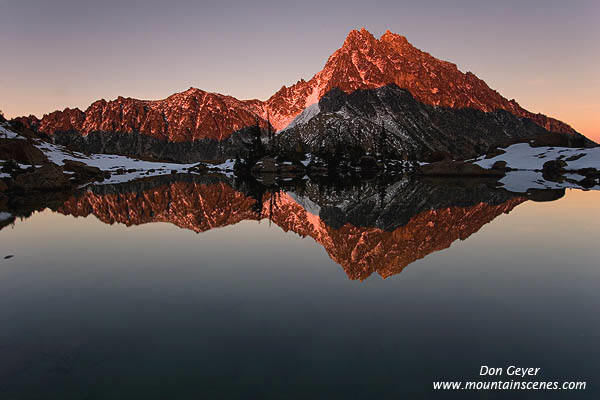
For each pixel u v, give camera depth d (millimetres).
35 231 16859
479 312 7164
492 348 5746
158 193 39844
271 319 6855
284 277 9523
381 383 4793
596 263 10695
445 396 4484
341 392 4594
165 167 133750
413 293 8250
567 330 6375
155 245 13711
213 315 7062
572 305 7523
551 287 8625
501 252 12109
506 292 8289
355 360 5387
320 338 6070
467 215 20594
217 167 143250
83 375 5070
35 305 7684
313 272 9961
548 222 17906
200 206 27938
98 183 57750
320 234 16016
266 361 5371
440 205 26156
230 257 11781
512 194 33188
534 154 97250
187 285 8906
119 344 5953
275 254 12164
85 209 25344
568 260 11031
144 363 5359
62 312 7297
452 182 55312
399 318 6879
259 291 8422
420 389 4645
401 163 130125
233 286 8789
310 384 4766
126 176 81875
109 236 15617
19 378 4992
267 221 20094
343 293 8250
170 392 4656
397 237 15117
